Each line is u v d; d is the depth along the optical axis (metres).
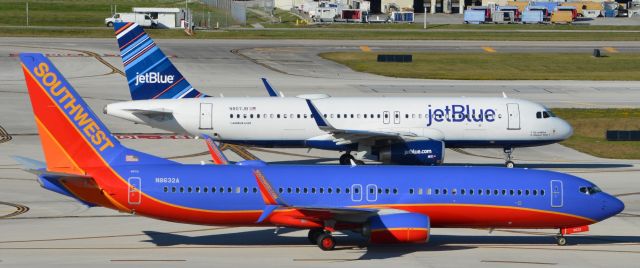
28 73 166.12
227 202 170.12
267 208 163.25
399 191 174.00
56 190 167.62
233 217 171.25
